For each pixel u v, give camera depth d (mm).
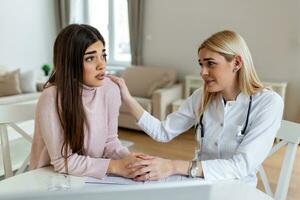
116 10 5137
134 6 4660
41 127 1111
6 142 1505
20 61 4941
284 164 1274
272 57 3893
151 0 4590
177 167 1090
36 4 5086
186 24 4391
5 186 981
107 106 1279
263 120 1137
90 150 1229
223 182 1014
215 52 1123
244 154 1090
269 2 3779
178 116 1429
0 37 4582
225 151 1228
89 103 1192
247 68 1169
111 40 5262
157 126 1435
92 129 1203
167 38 4586
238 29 4035
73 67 1079
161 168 1086
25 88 4207
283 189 1270
